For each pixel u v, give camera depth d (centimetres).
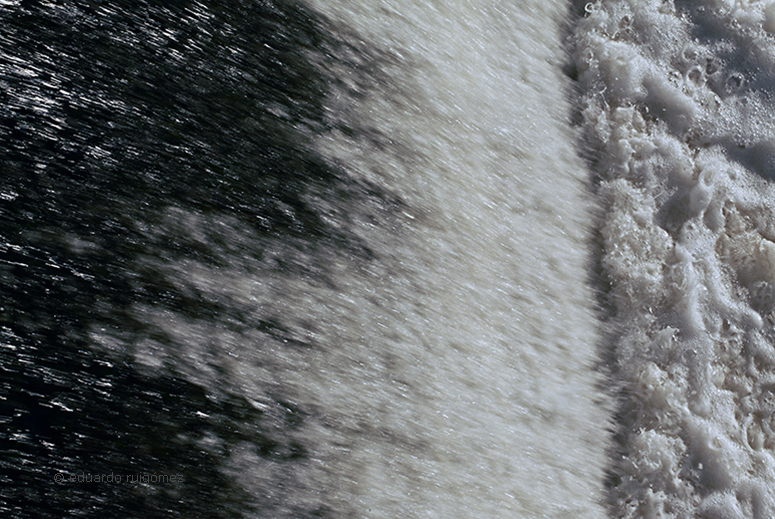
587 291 622
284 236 488
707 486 566
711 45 786
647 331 619
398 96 597
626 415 580
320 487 430
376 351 482
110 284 418
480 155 622
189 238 455
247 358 439
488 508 475
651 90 744
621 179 693
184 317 431
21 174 417
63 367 386
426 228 552
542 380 550
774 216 715
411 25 641
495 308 556
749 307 657
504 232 599
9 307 384
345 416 454
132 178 452
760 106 768
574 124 715
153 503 385
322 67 569
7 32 447
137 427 394
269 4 566
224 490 405
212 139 493
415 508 451
